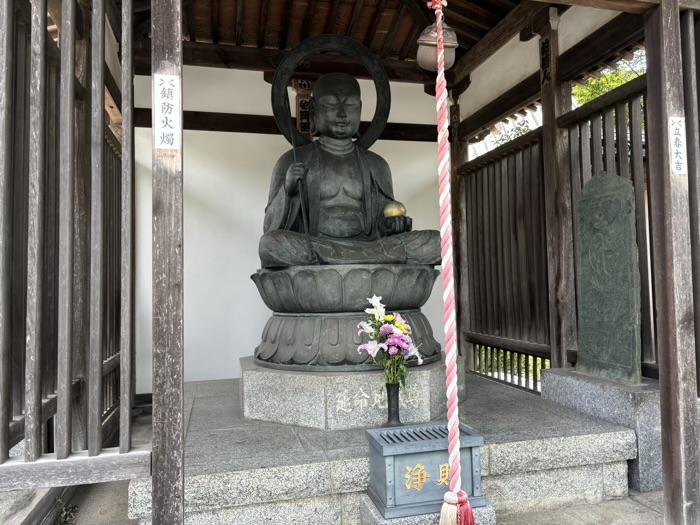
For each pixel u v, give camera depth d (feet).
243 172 24.02
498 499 12.07
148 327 22.24
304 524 10.96
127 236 8.18
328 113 16.80
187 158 23.59
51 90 12.37
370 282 14.30
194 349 23.21
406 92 25.71
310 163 16.62
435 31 9.49
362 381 13.38
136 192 22.34
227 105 23.81
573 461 12.31
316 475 10.85
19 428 9.61
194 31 22.35
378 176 17.33
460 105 25.86
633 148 15.20
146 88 22.72
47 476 7.93
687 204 10.93
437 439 10.15
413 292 15.08
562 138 18.42
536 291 19.89
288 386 13.80
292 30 22.90
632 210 13.88
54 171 12.39
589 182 15.69
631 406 12.96
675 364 10.74
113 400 18.57
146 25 20.95
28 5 10.53
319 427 13.25
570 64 17.88
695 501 10.61
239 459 11.17
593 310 15.47
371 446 10.73
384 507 9.79
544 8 18.92
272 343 15.23
